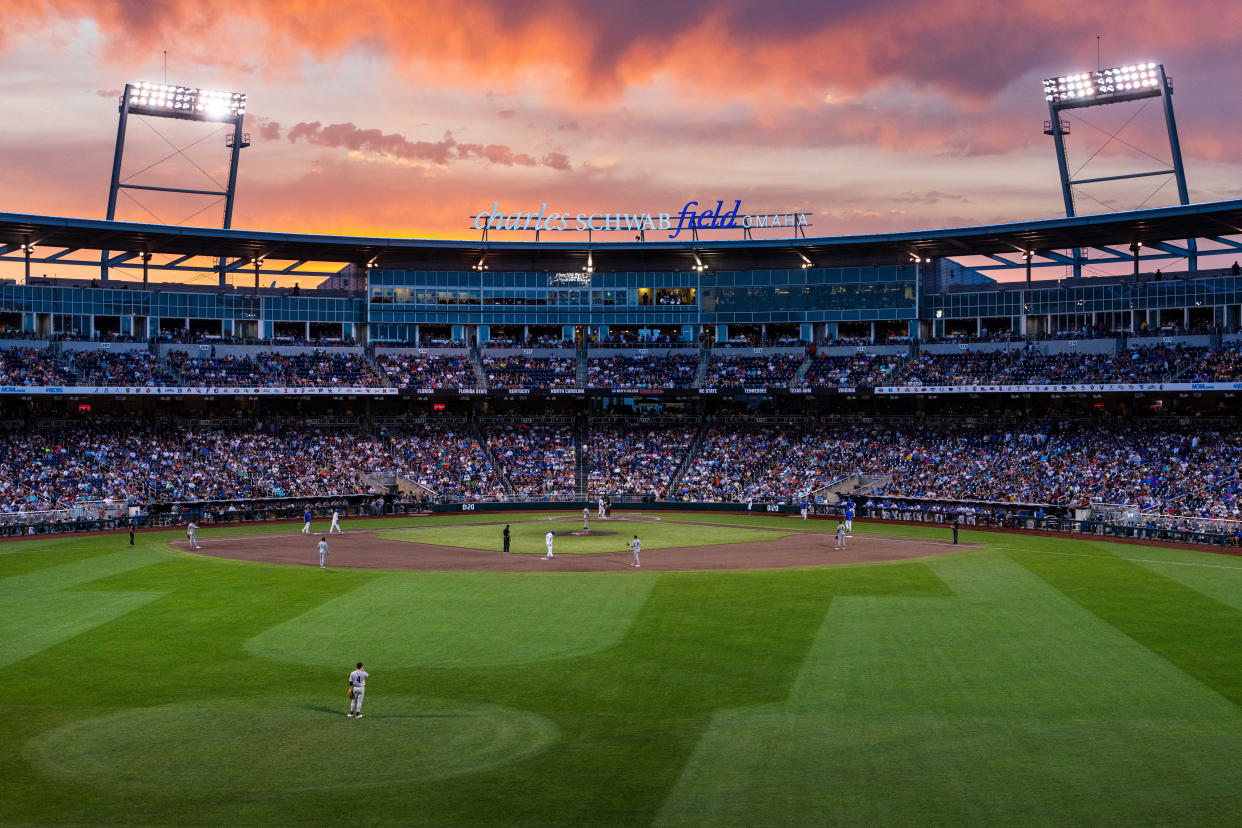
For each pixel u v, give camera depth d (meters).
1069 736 29.66
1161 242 108.50
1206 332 101.62
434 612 47.66
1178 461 89.88
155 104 112.69
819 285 122.69
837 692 34.22
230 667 37.91
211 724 31.47
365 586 54.84
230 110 115.81
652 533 82.75
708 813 24.41
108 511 86.94
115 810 24.92
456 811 24.73
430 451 111.56
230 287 118.38
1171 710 32.03
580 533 82.75
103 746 29.55
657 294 126.12
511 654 39.69
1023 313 114.88
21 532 80.19
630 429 118.31
